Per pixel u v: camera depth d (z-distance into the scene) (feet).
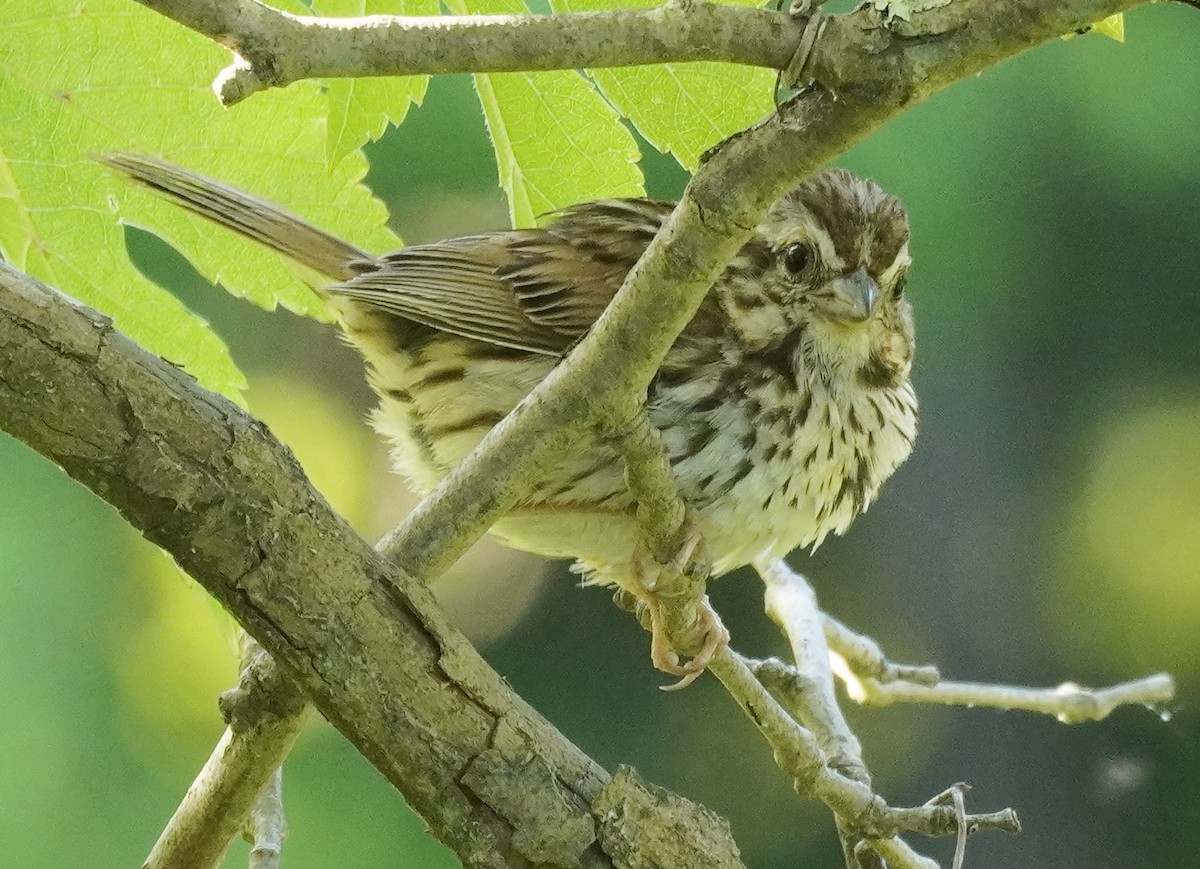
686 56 16.56
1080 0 16.05
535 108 27.07
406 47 16.21
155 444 17.10
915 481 46.01
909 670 31.14
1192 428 44.37
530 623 47.57
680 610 24.21
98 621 42.52
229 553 17.46
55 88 26.66
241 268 31.01
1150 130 42.47
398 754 18.01
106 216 27.66
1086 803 45.11
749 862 45.60
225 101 16.20
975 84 42.86
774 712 24.94
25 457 42.14
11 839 41.42
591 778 18.57
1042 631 45.65
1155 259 43.21
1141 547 45.42
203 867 21.40
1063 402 45.01
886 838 24.84
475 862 18.11
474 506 19.70
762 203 17.54
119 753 42.42
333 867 42.19
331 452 47.78
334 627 17.75
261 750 20.51
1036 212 43.32
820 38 16.44
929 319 44.27
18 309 16.69
